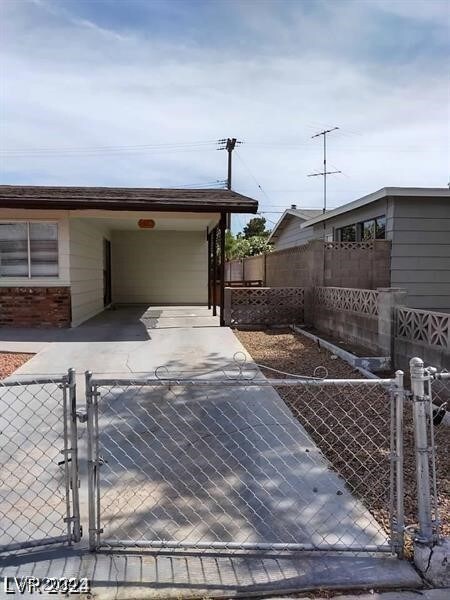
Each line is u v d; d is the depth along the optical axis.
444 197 10.94
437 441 4.32
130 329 11.04
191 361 7.81
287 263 14.12
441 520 2.99
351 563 2.66
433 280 11.17
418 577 2.55
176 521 3.06
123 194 11.57
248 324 11.87
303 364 7.62
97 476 2.84
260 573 2.58
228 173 33.12
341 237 14.87
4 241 11.04
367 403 5.50
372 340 8.02
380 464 3.89
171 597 2.40
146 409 5.21
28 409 5.25
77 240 11.90
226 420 4.90
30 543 2.78
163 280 18.19
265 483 3.57
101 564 2.64
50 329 10.95
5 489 3.48
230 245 35.16
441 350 5.75
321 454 4.09
